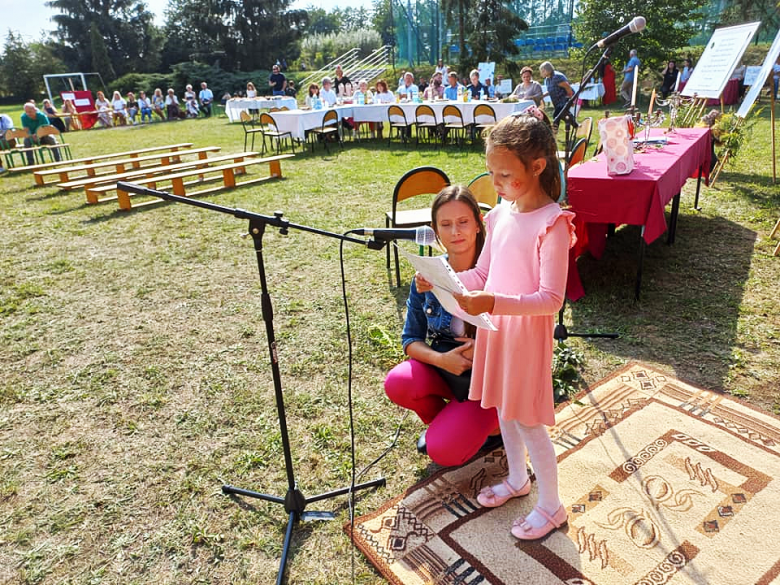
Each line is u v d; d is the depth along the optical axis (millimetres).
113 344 3590
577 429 2494
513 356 1728
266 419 2748
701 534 1914
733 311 3445
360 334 3512
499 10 22516
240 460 2473
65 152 12766
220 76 31875
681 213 5395
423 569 1851
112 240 5723
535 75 22547
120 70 43594
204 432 2688
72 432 2744
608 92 15672
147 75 33375
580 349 3148
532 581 1776
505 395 1769
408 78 13086
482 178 3756
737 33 5875
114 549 2053
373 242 1718
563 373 2900
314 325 3672
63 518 2211
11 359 3467
